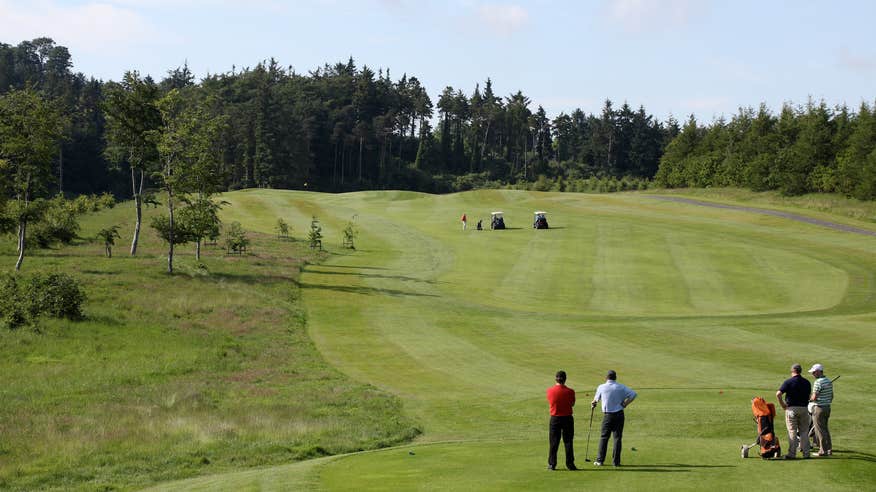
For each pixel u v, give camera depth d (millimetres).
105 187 160625
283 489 13555
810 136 100250
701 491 11891
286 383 26906
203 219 54250
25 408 22828
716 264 58438
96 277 45812
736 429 19438
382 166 191250
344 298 45469
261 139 162750
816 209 89250
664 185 137875
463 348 32875
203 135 54500
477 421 21703
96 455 18328
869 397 22469
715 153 123938
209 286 45688
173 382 26688
